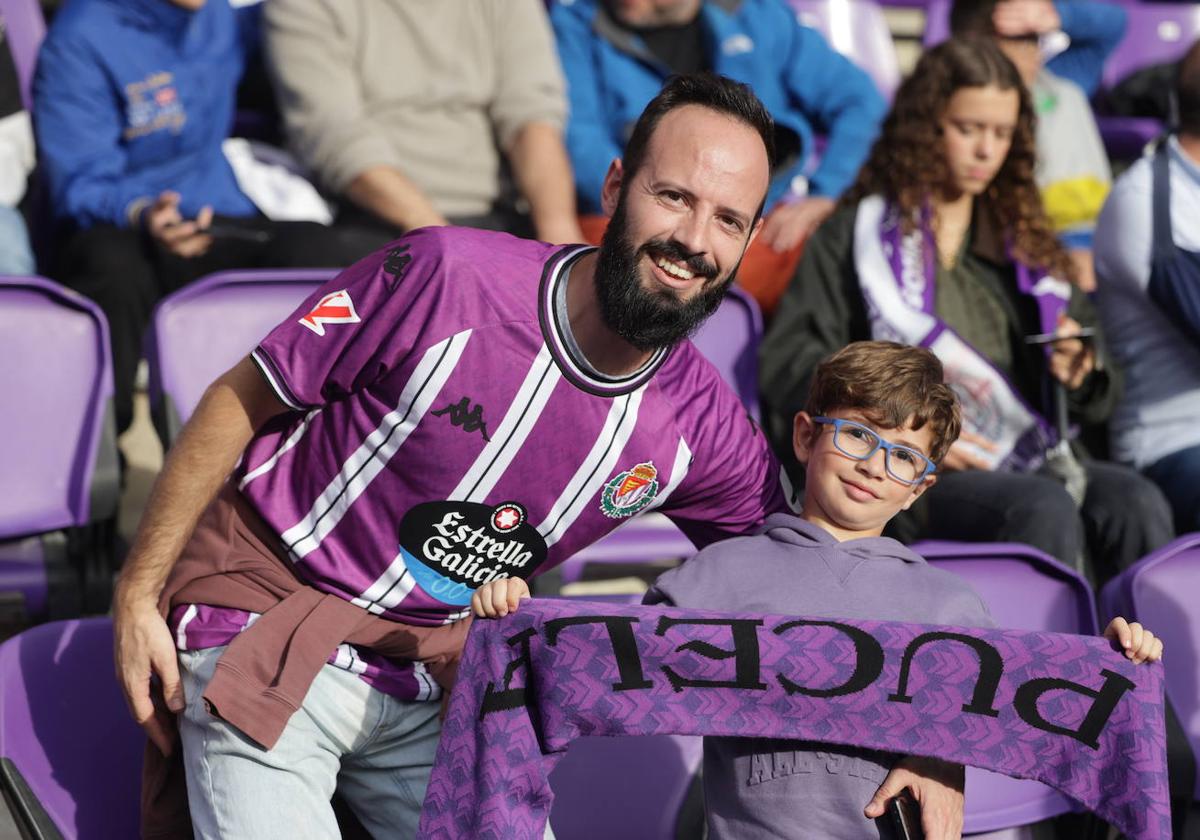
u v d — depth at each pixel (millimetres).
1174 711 3848
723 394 3215
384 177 5887
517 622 2961
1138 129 8258
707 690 2975
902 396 3316
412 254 2861
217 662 2945
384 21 6141
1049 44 8383
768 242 6055
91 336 4586
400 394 2855
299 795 2992
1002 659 2963
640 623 2963
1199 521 5336
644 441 3045
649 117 2842
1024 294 5141
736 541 3346
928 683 2967
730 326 5227
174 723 3131
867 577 3242
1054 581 3949
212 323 4656
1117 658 2949
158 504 2928
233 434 2896
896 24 9141
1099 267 5625
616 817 3648
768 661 2961
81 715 3537
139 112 5926
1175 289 5363
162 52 5992
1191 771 3768
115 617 3021
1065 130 7344
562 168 6246
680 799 3670
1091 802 2936
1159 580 3973
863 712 2973
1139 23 9055
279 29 6102
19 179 5867
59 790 3389
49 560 4566
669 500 3303
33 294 4520
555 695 2957
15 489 4473
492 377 2859
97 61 5867
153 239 5602
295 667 2963
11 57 5914
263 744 2916
